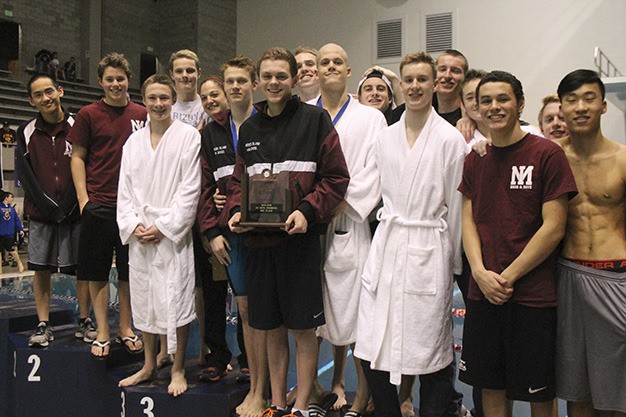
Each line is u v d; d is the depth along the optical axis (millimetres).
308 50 3658
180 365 3279
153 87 3250
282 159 2850
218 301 3463
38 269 3980
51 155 3988
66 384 3729
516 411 3898
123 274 3693
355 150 3047
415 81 2705
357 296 2963
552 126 3213
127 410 3221
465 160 2668
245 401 3119
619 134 11633
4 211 10305
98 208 3623
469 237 2604
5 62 15258
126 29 16766
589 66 11844
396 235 2762
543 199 2443
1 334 4207
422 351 2691
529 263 2412
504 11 12680
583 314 2492
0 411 4203
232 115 3244
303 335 2873
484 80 2504
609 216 2492
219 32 16297
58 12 15797
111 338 3957
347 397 3445
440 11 13406
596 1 11719
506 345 2508
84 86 15734
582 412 2635
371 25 14305
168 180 3262
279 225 2695
